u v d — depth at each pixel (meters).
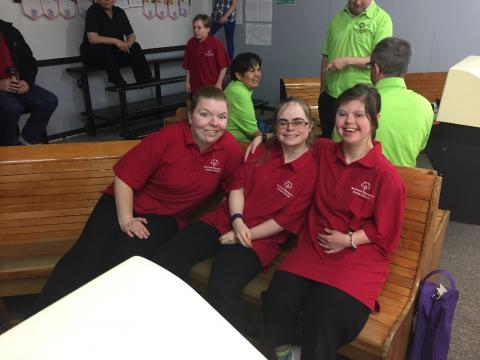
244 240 1.62
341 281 1.38
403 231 1.59
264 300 1.46
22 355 0.56
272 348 1.47
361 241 1.45
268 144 1.75
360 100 1.43
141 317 0.63
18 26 4.02
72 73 4.55
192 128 1.73
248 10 5.55
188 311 0.65
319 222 1.57
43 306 1.52
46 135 4.25
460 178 2.67
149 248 1.68
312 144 1.69
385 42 1.83
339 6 4.89
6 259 1.77
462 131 2.52
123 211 1.73
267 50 5.59
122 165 1.76
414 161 1.83
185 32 5.71
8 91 3.61
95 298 0.66
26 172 1.94
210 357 0.59
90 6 4.42
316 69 5.33
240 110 2.57
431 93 3.62
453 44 4.33
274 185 1.68
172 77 5.29
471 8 4.12
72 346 0.57
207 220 1.81
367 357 1.34
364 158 1.47
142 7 5.06
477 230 2.78
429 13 4.34
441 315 1.45
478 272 2.33
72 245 1.91
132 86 4.49
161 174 1.78
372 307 1.37
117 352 0.57
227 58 4.47
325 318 1.32
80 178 2.01
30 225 1.97
